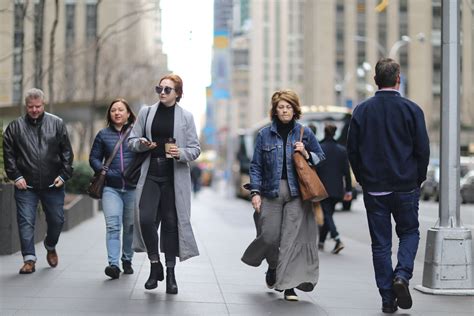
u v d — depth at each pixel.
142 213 8.68
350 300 8.86
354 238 17.94
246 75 164.88
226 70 69.94
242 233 18.08
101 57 41.16
